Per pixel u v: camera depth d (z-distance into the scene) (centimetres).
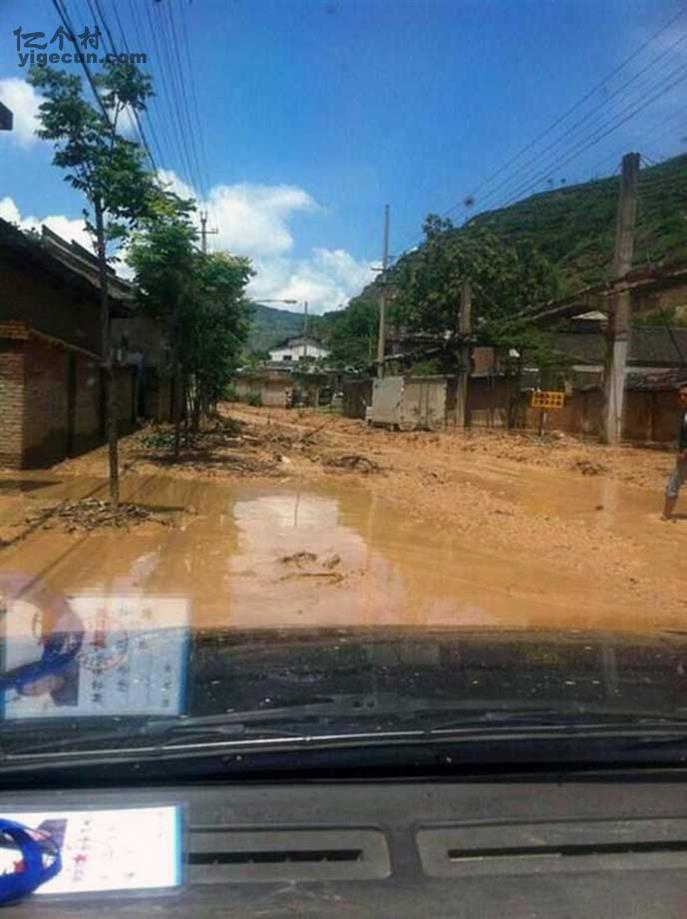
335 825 161
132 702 212
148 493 1373
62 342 1761
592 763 180
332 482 1636
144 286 1811
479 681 238
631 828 165
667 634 359
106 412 2331
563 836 162
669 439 2919
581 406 3419
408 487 1609
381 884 150
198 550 945
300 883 149
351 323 7825
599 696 222
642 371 4266
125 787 169
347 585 816
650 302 3262
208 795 168
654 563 974
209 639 308
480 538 1097
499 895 149
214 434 2661
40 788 167
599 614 736
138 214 1113
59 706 208
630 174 2758
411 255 5284
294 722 191
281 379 7794
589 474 1969
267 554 938
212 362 2383
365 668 254
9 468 1584
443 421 3912
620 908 148
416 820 163
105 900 143
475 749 176
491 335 3641
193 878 148
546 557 990
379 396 4250
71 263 2488
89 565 856
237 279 2112
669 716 200
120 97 1055
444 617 709
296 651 282
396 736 177
